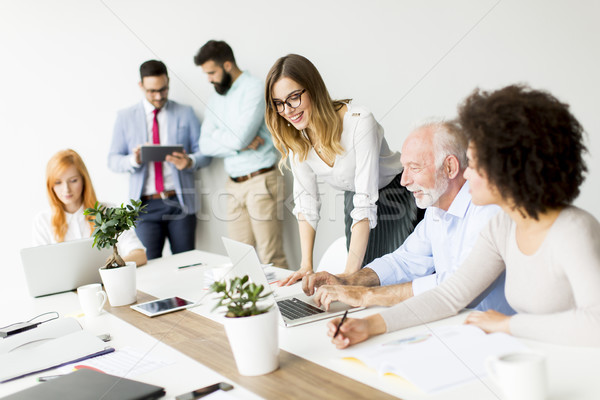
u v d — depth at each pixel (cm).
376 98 289
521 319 89
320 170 181
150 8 332
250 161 294
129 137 325
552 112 85
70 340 108
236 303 87
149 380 88
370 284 138
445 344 87
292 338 103
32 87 337
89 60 340
